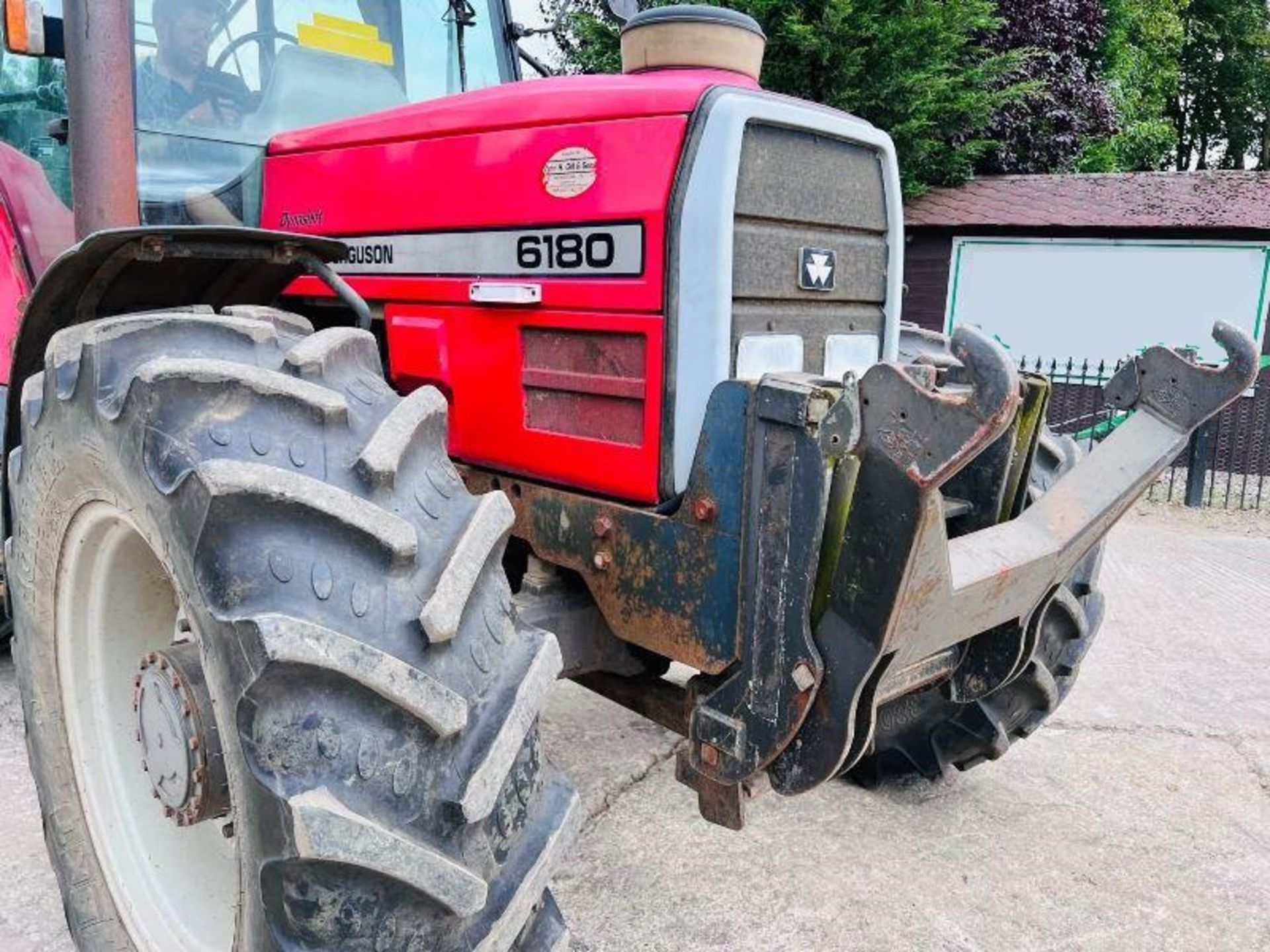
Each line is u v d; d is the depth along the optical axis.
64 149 2.72
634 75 1.99
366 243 2.29
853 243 2.05
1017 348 9.55
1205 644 4.12
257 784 1.24
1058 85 12.31
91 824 1.87
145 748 1.69
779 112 1.82
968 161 10.53
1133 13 15.11
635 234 1.80
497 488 2.13
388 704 1.28
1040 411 2.00
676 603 1.82
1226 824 2.66
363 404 1.53
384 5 2.93
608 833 2.49
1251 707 3.46
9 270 2.73
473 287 2.05
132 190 2.11
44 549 1.79
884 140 2.06
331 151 2.35
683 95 1.77
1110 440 2.04
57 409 1.63
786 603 1.62
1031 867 2.42
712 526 1.74
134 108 2.18
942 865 2.41
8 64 2.75
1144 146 16.91
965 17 9.55
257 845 1.27
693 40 2.04
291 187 2.46
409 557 1.35
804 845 2.47
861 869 2.38
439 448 1.57
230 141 2.59
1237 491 8.02
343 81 2.83
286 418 1.42
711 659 1.78
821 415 1.55
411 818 1.28
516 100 1.97
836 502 1.58
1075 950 2.12
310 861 1.22
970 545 1.78
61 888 1.90
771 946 2.09
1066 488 1.99
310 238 1.83
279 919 1.27
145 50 2.52
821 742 1.66
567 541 2.00
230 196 2.59
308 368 1.50
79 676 1.88
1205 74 23.47
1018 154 12.44
